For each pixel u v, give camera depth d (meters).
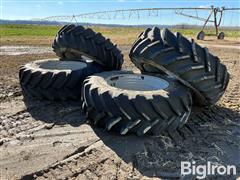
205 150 4.34
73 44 6.66
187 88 5.02
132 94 4.49
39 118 5.41
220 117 5.73
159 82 5.34
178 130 4.97
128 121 4.48
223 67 5.29
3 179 3.50
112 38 26.33
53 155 4.08
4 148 4.27
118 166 3.84
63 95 6.14
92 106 4.84
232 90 7.68
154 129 4.52
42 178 3.57
